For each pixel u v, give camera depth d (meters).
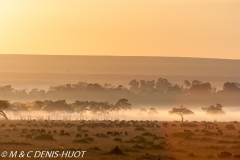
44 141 147.00
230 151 135.38
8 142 141.12
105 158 117.75
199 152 131.50
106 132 182.62
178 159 119.88
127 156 120.94
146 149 133.25
